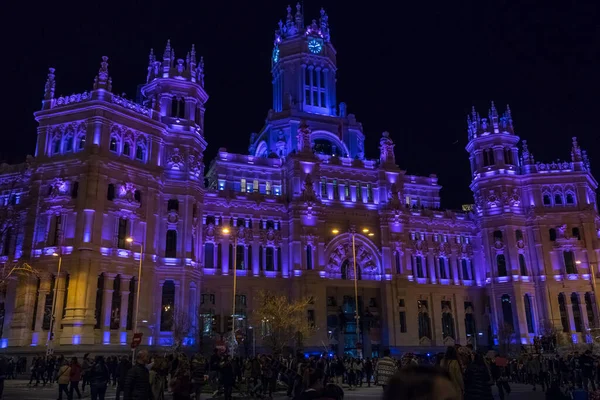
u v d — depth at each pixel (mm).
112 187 77625
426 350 101938
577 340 99688
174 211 84000
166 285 82375
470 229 115375
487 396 18078
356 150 118438
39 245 74875
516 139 112375
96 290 71938
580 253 104750
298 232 98000
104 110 78000
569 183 108812
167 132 86438
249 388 41719
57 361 56062
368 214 104938
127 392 18328
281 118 113812
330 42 126625
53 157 77250
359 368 55250
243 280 95250
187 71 91625
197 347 79500
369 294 101938
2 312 76312
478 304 111000
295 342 88625
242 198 98875
